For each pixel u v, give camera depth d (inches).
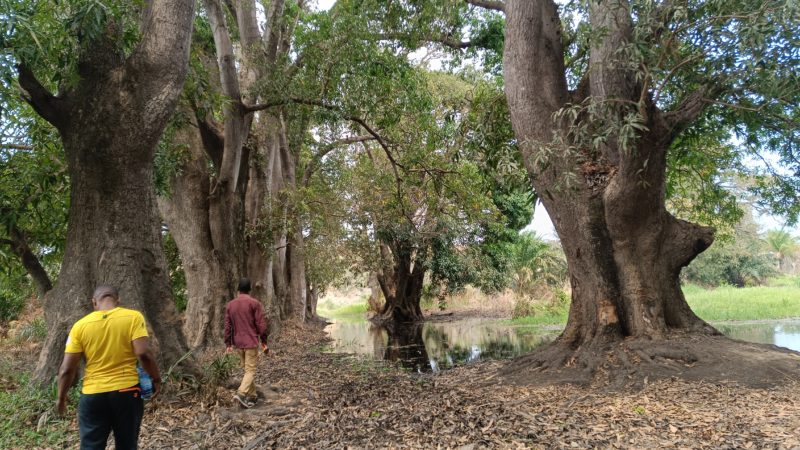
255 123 726.5
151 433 241.6
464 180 679.7
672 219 388.5
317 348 660.7
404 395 304.0
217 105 480.4
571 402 287.9
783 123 382.0
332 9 569.6
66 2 308.3
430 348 658.2
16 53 250.7
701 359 327.3
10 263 400.5
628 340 361.4
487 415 238.7
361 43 504.1
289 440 222.8
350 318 1568.7
